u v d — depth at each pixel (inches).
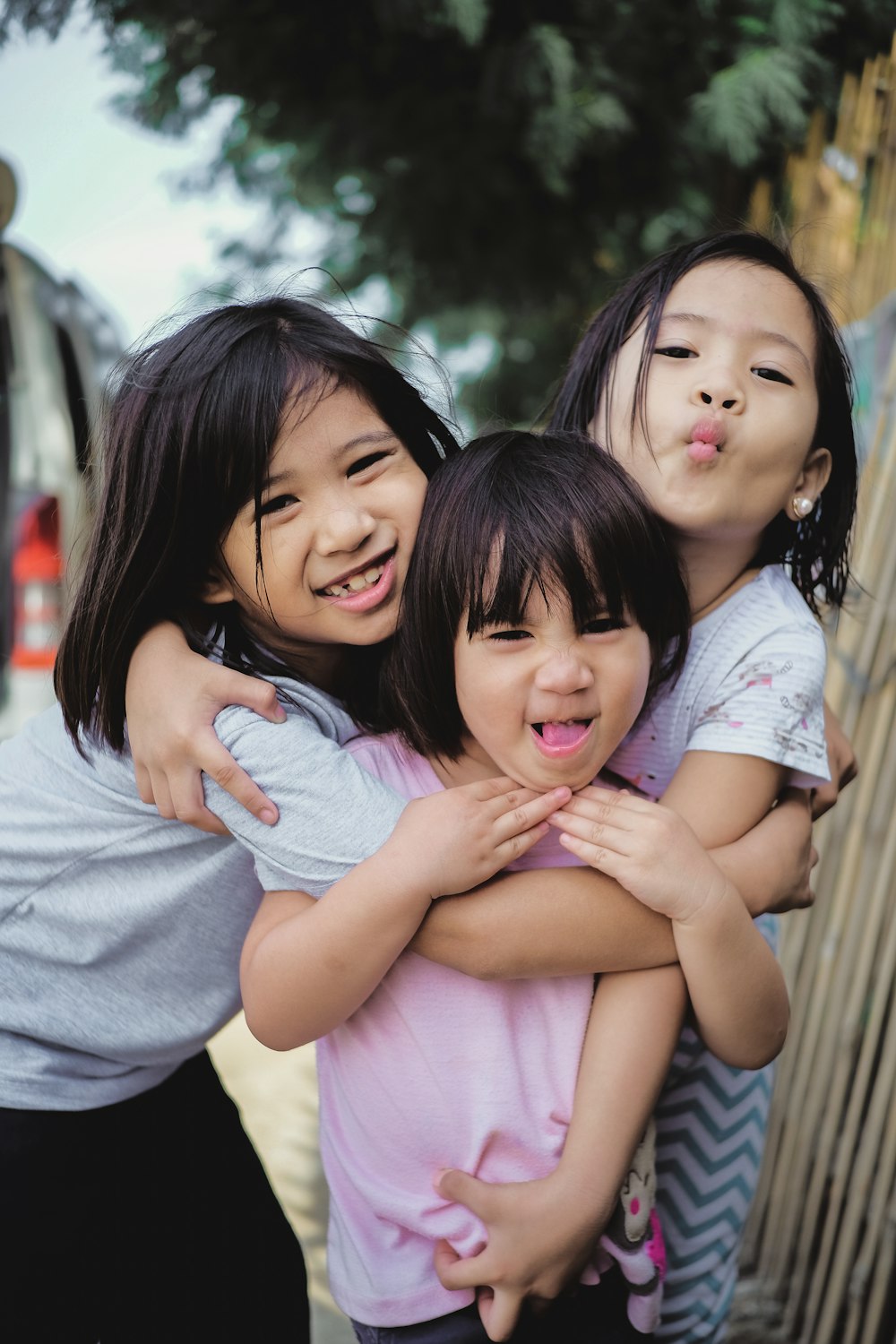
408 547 50.2
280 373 48.3
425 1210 47.5
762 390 50.4
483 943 45.8
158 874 54.4
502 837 45.4
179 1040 57.3
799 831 51.8
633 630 46.2
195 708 48.2
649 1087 47.1
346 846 46.2
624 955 46.8
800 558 58.6
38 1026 55.3
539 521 44.3
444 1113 47.4
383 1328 49.1
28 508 144.3
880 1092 80.4
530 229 143.5
